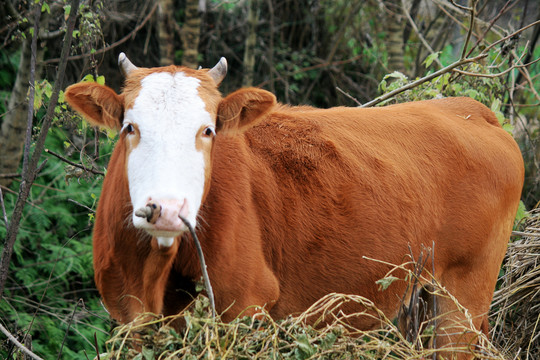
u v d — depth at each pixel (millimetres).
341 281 5676
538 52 13375
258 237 5309
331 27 14234
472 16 6762
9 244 5773
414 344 4738
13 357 5980
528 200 9289
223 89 13875
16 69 11094
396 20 12859
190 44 11781
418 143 6094
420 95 7652
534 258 6812
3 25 10656
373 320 5945
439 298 6133
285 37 14906
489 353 4859
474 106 6730
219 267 5008
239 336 4250
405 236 5828
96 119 4875
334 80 13641
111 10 12117
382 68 13477
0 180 9211
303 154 5660
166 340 4156
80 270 9016
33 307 8398
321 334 4301
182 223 4172
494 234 6250
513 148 6531
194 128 4469
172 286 5105
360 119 6109
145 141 4398
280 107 6270
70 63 11445
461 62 6941
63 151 10141
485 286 6254
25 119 9133
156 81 4629
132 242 4883
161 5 11734
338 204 5637
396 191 5812
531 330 6660
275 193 5469
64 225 9609
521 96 11016
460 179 6109
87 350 8086
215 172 5133
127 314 5152
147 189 4258
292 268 5551
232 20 14500
